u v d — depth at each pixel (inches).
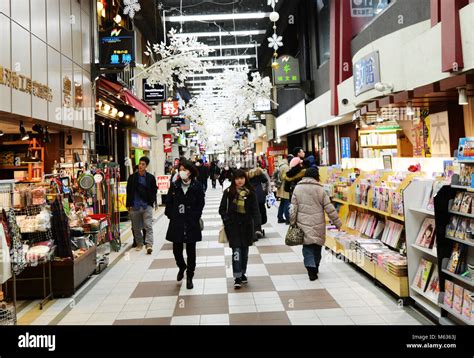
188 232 187.8
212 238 316.5
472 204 120.6
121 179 475.2
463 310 120.6
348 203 240.2
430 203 147.6
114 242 278.5
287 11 591.2
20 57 199.9
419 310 148.2
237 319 145.3
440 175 171.5
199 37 723.4
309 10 603.2
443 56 211.3
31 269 177.2
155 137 654.5
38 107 221.0
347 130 488.7
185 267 200.1
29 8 212.8
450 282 130.3
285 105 769.6
